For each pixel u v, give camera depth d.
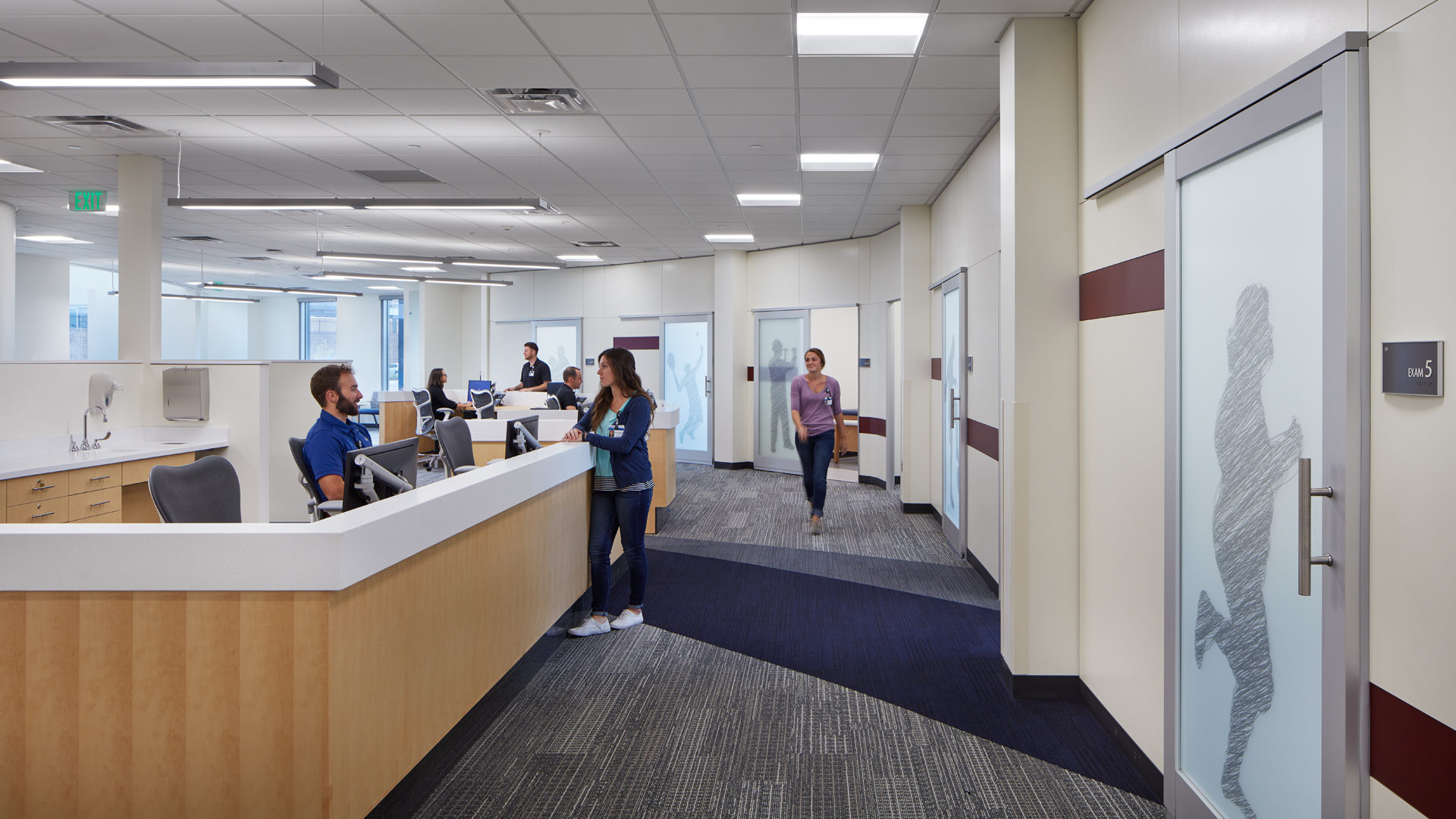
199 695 1.95
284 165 6.25
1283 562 1.87
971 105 4.70
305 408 6.82
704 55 4.00
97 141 5.62
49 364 5.08
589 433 4.01
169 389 5.75
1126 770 2.68
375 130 5.33
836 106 4.76
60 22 3.65
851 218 8.27
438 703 2.54
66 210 8.24
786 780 2.60
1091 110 3.17
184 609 1.95
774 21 3.60
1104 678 2.98
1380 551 1.55
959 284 5.87
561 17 3.57
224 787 1.95
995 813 2.41
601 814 2.39
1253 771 2.00
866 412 9.30
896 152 5.71
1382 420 1.55
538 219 8.54
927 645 3.91
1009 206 3.42
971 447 5.60
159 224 6.10
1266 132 1.88
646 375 12.03
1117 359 2.87
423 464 9.97
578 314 12.77
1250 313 2.00
